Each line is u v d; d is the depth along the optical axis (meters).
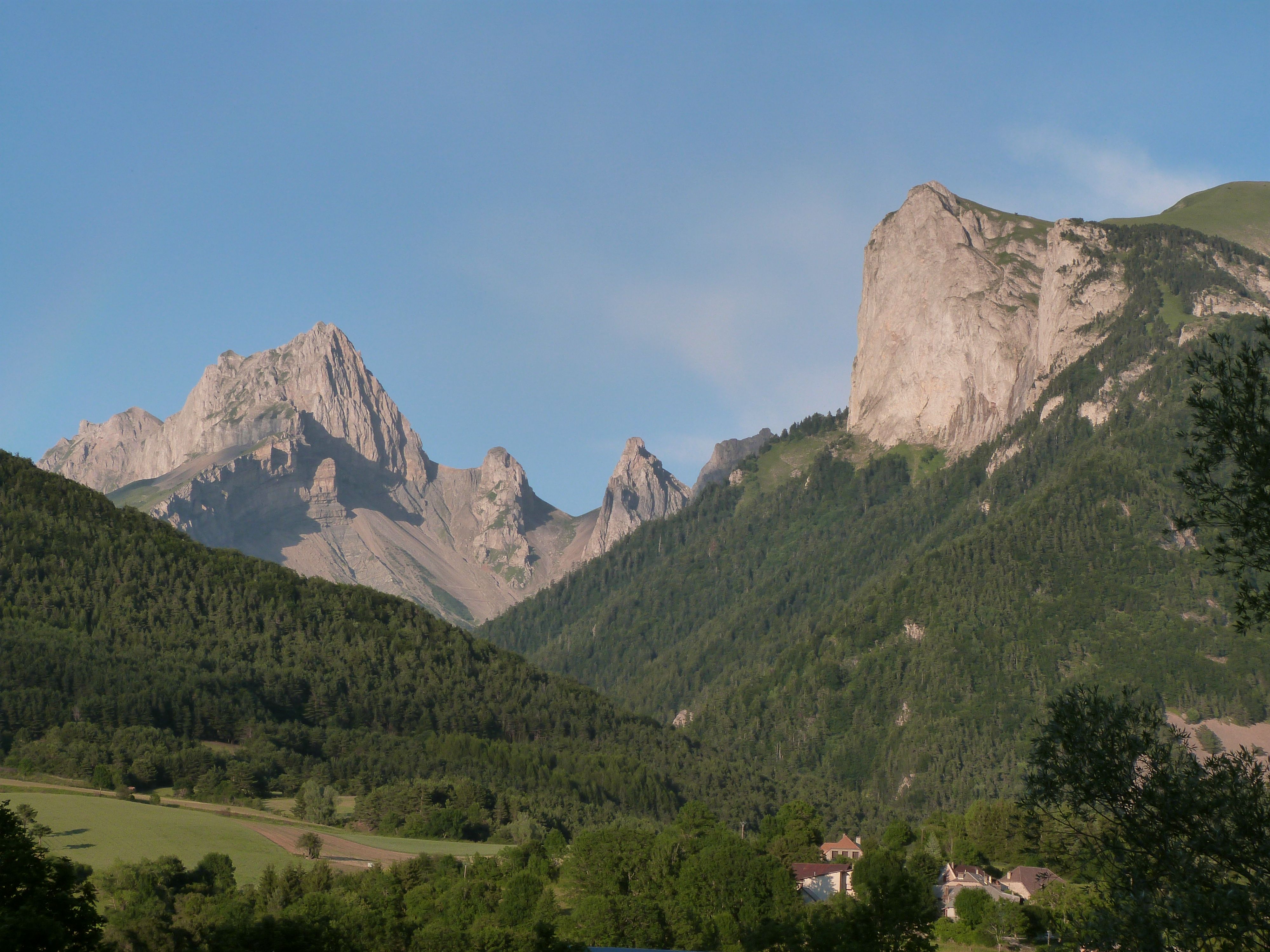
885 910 87.12
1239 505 37.38
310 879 133.00
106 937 99.25
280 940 98.00
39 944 57.59
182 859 144.62
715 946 118.56
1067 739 39.44
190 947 104.06
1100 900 39.28
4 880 60.53
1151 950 34.84
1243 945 34.62
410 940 102.81
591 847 144.00
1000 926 124.94
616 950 105.44
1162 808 37.31
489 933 100.19
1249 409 36.94
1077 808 39.12
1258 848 36.06
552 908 124.69
